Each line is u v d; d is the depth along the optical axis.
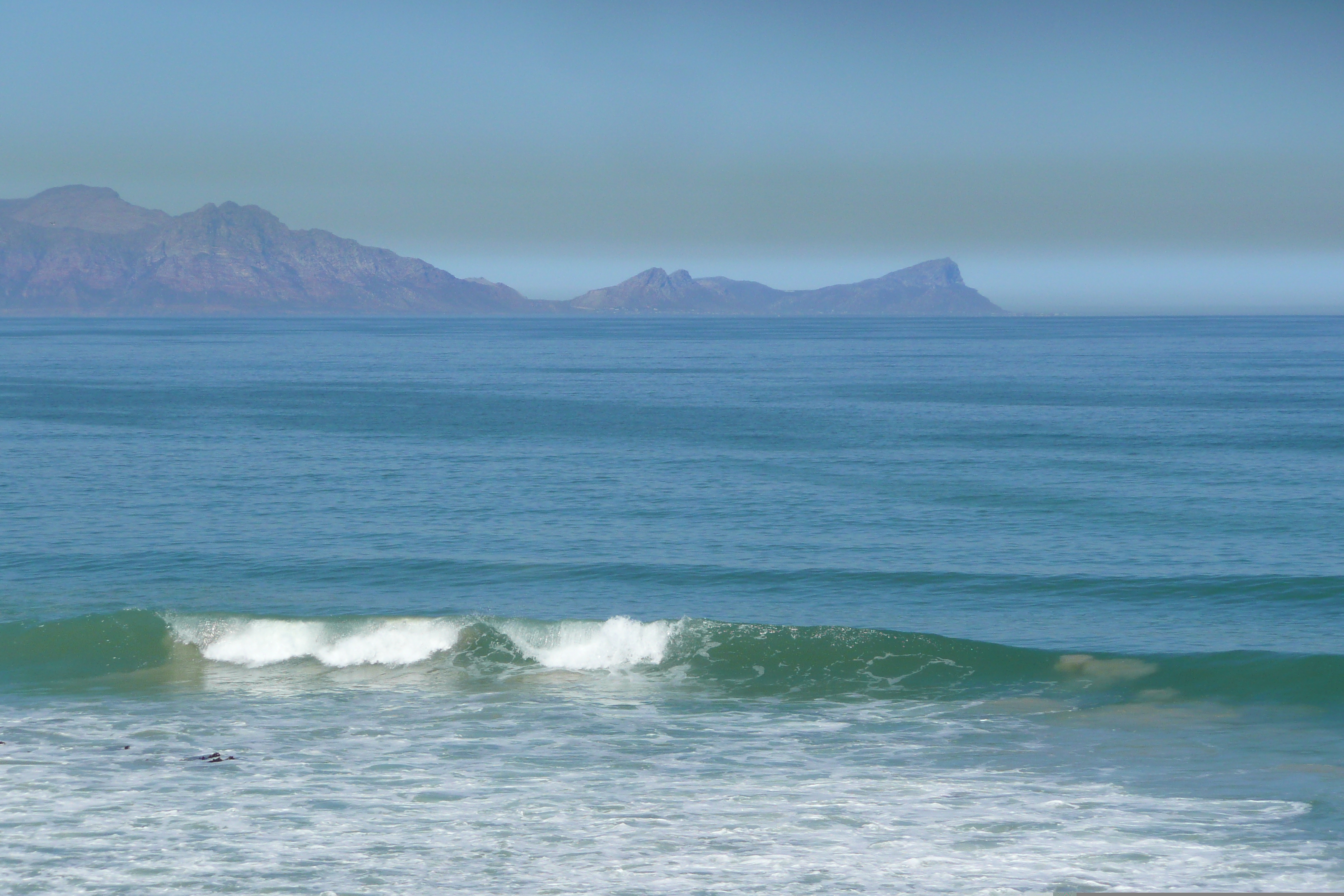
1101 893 19.14
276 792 24.19
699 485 76.56
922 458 90.88
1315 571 49.06
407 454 94.50
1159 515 64.00
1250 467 84.12
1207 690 31.44
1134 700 30.95
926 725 29.12
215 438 106.50
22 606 42.88
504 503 69.19
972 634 39.44
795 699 31.47
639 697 31.66
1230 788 24.06
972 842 21.38
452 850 21.11
